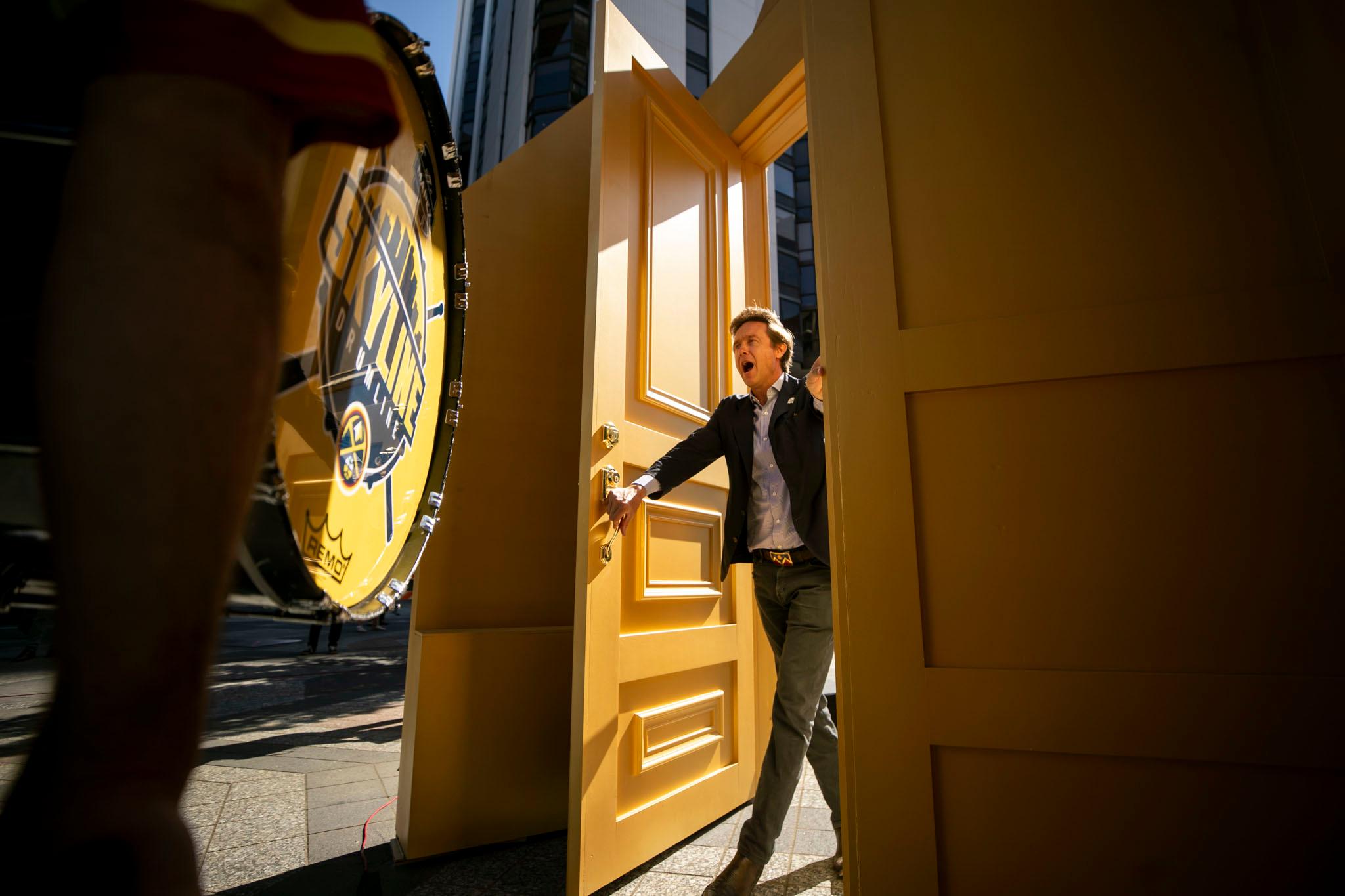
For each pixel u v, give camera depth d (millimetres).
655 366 2156
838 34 1342
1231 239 1056
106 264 265
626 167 2121
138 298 264
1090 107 1173
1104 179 1142
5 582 303
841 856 1774
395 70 662
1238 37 1106
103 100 292
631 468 1961
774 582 1855
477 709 1960
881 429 1165
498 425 2252
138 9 304
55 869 229
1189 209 1085
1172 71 1138
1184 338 1039
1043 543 1062
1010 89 1225
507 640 2043
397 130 403
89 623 248
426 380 742
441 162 759
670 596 2025
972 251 1186
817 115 1321
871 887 1026
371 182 611
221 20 316
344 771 2723
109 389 256
